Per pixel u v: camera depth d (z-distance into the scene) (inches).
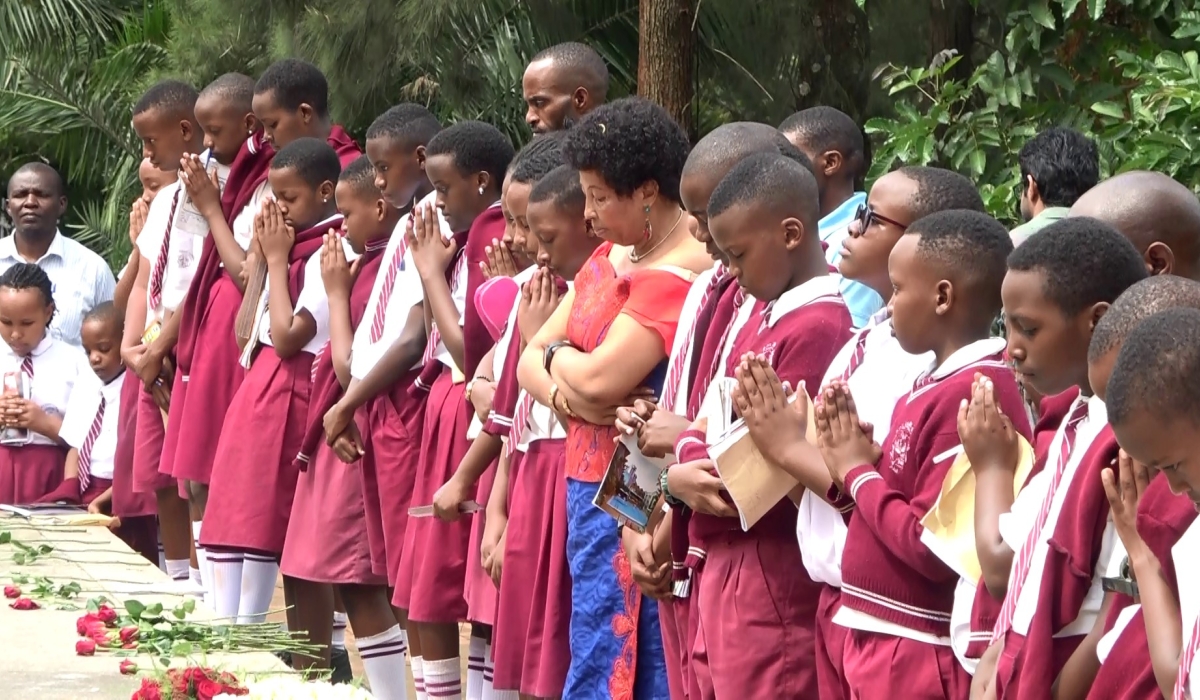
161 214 323.6
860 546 154.9
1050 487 136.8
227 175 310.7
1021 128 311.3
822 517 161.9
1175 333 115.8
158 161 328.8
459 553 235.5
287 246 276.8
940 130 333.4
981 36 358.9
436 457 241.1
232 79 311.4
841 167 224.5
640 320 187.9
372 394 249.4
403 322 247.9
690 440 174.4
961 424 145.3
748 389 162.9
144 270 324.8
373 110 463.2
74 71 606.9
